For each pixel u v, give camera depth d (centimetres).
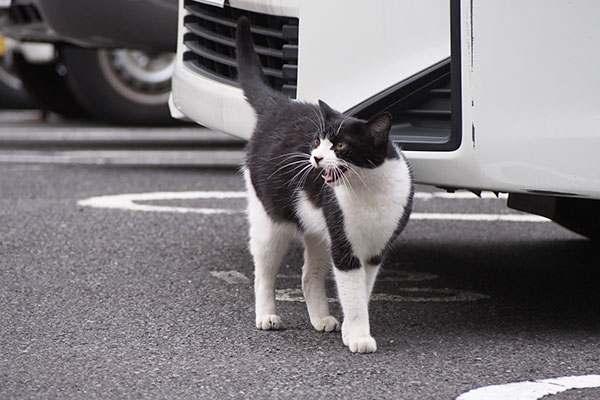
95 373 484
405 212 529
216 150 1310
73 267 698
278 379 477
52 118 1753
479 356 514
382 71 569
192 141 1407
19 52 1517
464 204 959
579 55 513
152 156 1246
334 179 505
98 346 528
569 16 511
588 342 540
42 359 505
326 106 520
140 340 540
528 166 523
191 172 1122
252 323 577
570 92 516
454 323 577
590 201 718
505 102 522
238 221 857
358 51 576
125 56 1345
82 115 1647
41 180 1054
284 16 618
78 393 457
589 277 697
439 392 459
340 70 582
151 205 920
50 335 546
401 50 564
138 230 815
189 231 816
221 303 617
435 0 554
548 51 515
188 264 713
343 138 502
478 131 526
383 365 499
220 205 927
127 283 660
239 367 496
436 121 563
